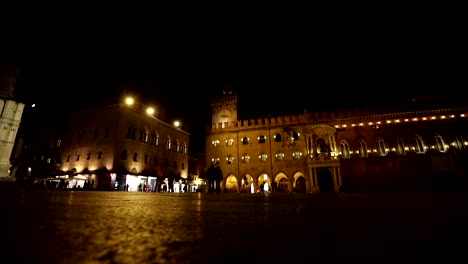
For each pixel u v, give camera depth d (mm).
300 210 2750
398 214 2168
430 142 38562
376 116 42000
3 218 1945
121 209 2844
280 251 939
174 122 47562
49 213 2301
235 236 1297
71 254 903
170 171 44250
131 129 36500
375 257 800
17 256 848
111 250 980
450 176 33125
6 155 23516
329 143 42156
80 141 36469
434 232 1295
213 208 3055
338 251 917
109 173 31781
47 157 38594
